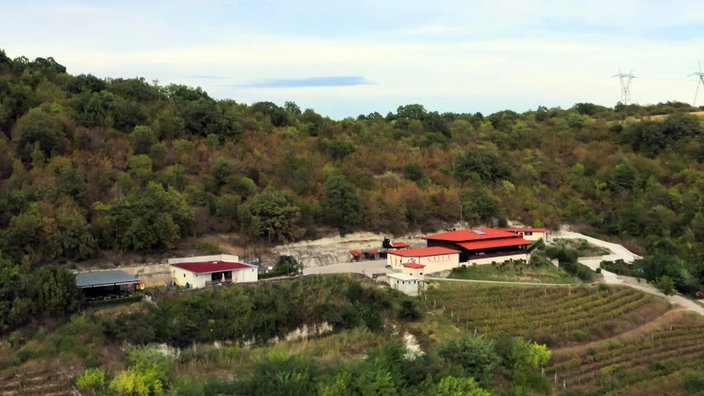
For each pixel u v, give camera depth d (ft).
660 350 285.43
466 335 255.91
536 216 490.08
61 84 478.59
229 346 258.57
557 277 367.04
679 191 544.21
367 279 320.50
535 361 244.22
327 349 261.85
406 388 204.95
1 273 245.24
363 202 417.69
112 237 312.29
